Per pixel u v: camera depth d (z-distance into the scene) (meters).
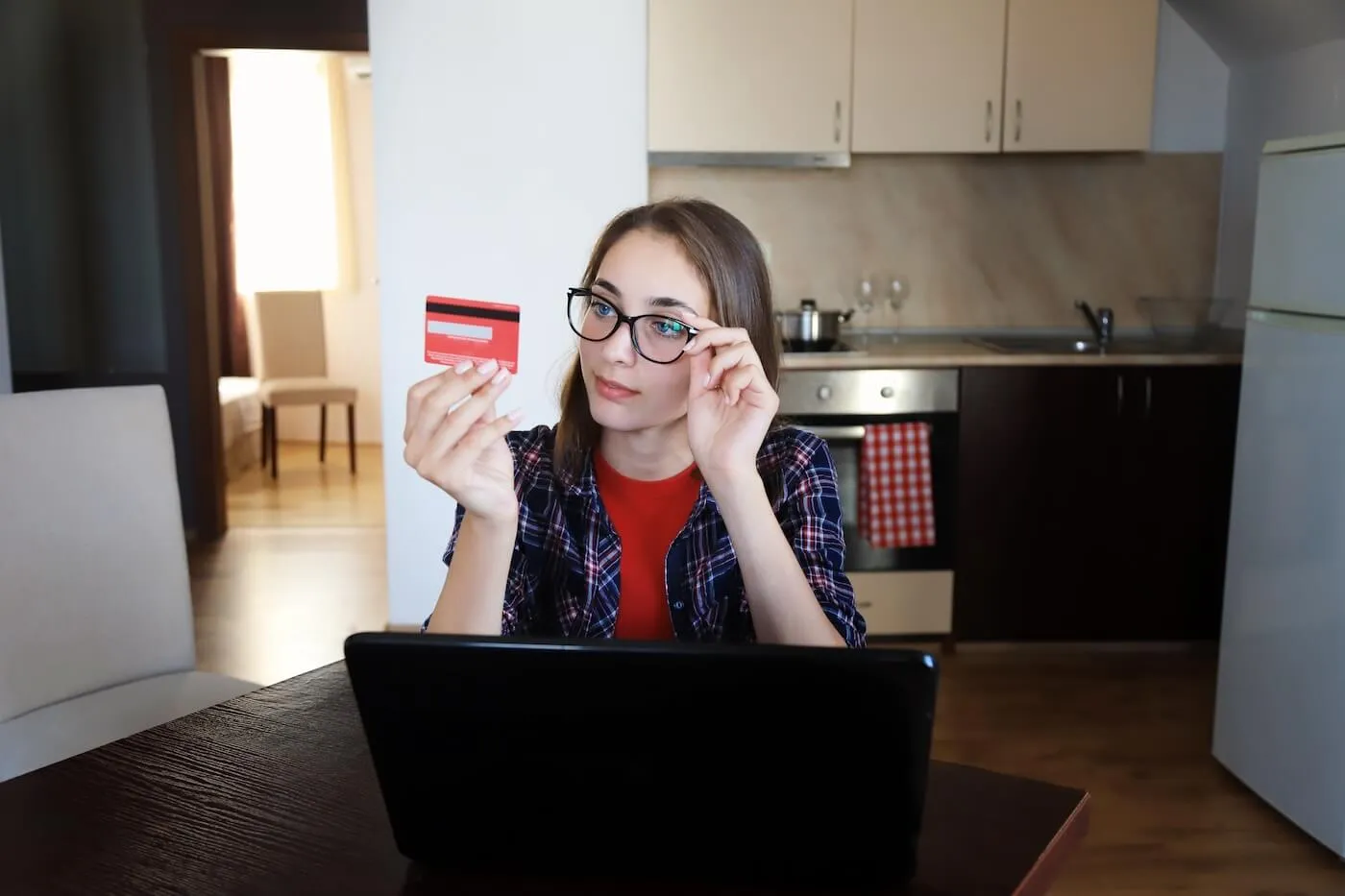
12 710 1.79
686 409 1.22
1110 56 3.72
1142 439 3.58
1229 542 2.82
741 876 0.86
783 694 0.77
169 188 4.98
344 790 1.07
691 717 0.79
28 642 1.81
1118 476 3.60
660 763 0.82
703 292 1.22
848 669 0.75
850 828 0.82
